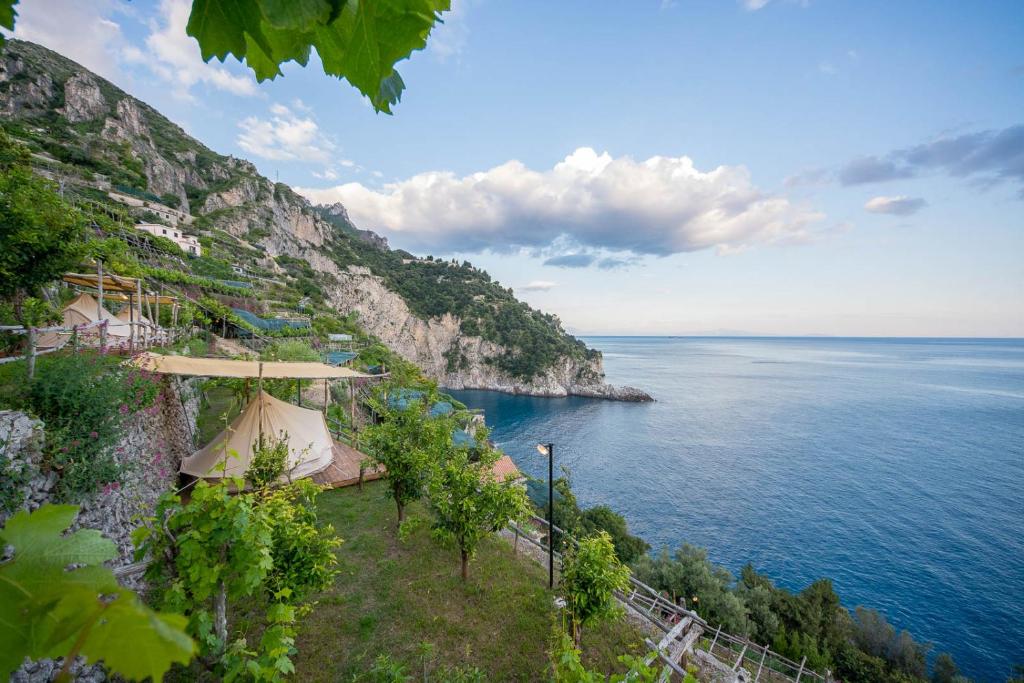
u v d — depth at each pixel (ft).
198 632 16.43
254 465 35.37
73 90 277.85
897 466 200.85
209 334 110.01
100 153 253.24
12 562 2.15
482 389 417.28
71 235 30.96
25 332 27.27
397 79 3.63
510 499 35.14
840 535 139.74
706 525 143.43
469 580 36.22
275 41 3.43
